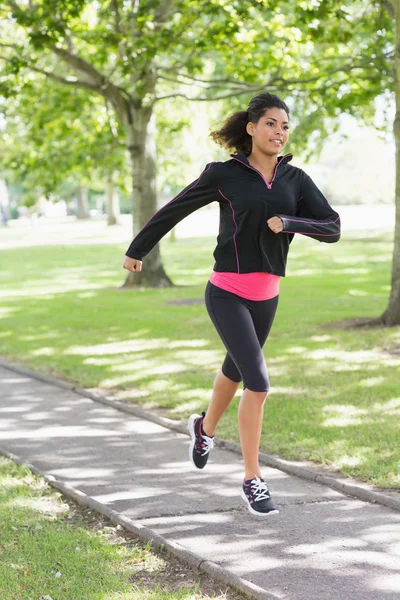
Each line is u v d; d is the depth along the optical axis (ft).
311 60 52.54
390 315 35.55
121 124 60.70
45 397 24.84
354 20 48.01
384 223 126.72
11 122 66.33
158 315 41.91
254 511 13.05
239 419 13.08
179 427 20.42
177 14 53.52
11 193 259.80
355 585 11.16
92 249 102.17
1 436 20.25
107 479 16.49
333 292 50.03
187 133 95.14
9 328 39.58
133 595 10.88
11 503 14.88
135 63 44.57
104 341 34.65
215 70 66.74
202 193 13.00
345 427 19.56
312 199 13.10
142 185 55.88
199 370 27.86
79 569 11.81
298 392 23.62
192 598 10.80
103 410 22.91
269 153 12.85
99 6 52.95
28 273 73.31
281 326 36.81
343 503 14.64
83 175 67.72
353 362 27.99
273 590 11.08
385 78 47.01
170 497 15.21
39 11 44.47
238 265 12.96
